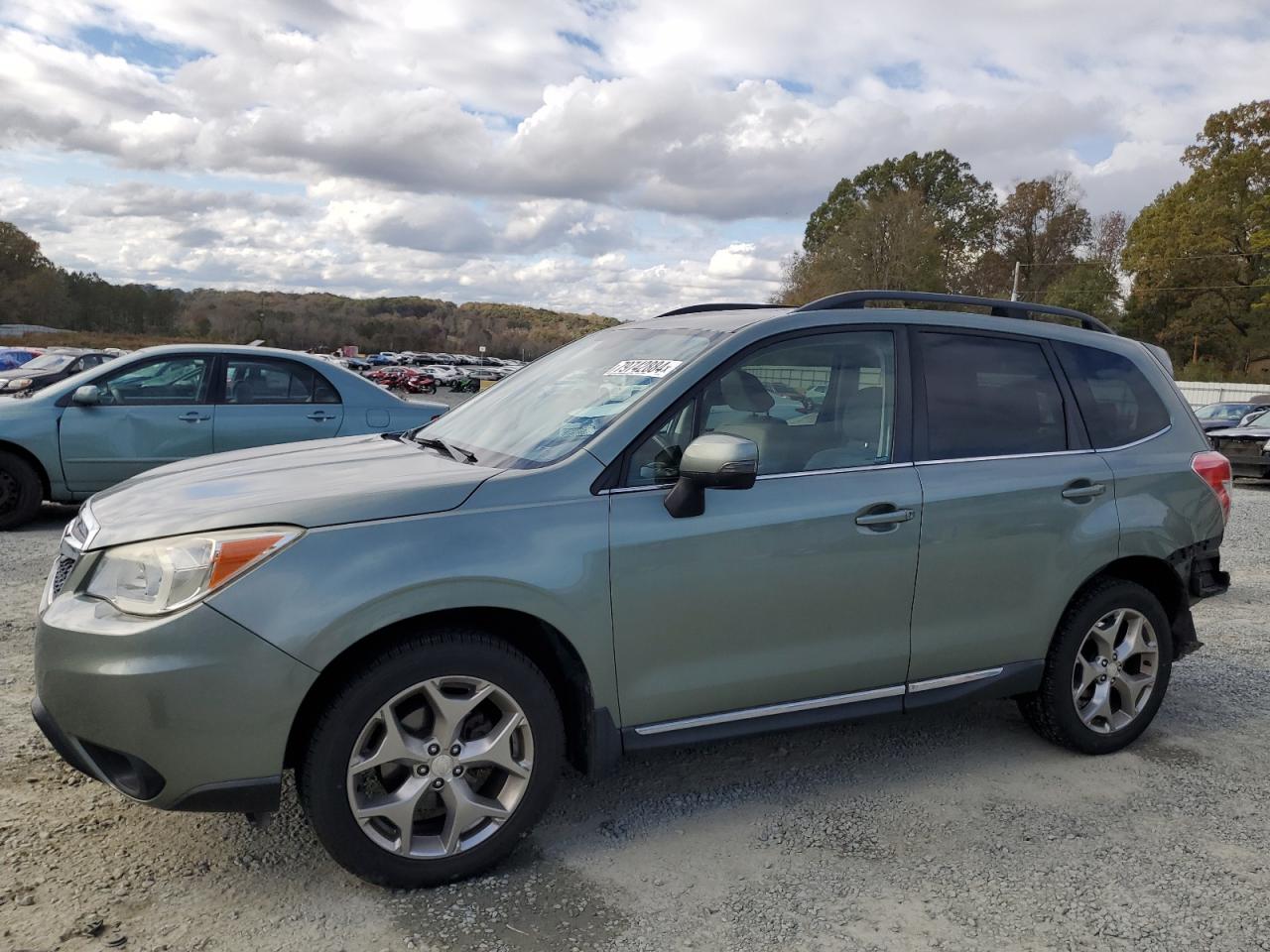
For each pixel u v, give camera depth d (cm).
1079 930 266
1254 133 5603
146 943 248
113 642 252
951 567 347
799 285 6956
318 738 259
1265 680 499
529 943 254
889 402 351
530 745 286
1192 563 410
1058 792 357
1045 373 388
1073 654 377
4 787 335
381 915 265
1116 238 7250
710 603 307
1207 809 345
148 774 254
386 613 263
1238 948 259
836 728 420
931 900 280
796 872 295
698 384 320
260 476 313
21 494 770
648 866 297
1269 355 5716
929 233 6188
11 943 245
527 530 284
